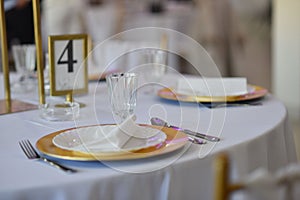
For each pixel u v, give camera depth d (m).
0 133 1.40
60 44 1.69
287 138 1.61
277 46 4.84
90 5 4.49
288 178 0.81
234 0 4.83
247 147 1.24
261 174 0.81
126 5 4.58
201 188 1.14
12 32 4.14
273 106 1.72
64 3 4.38
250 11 4.85
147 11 4.62
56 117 1.57
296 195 0.83
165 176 1.07
